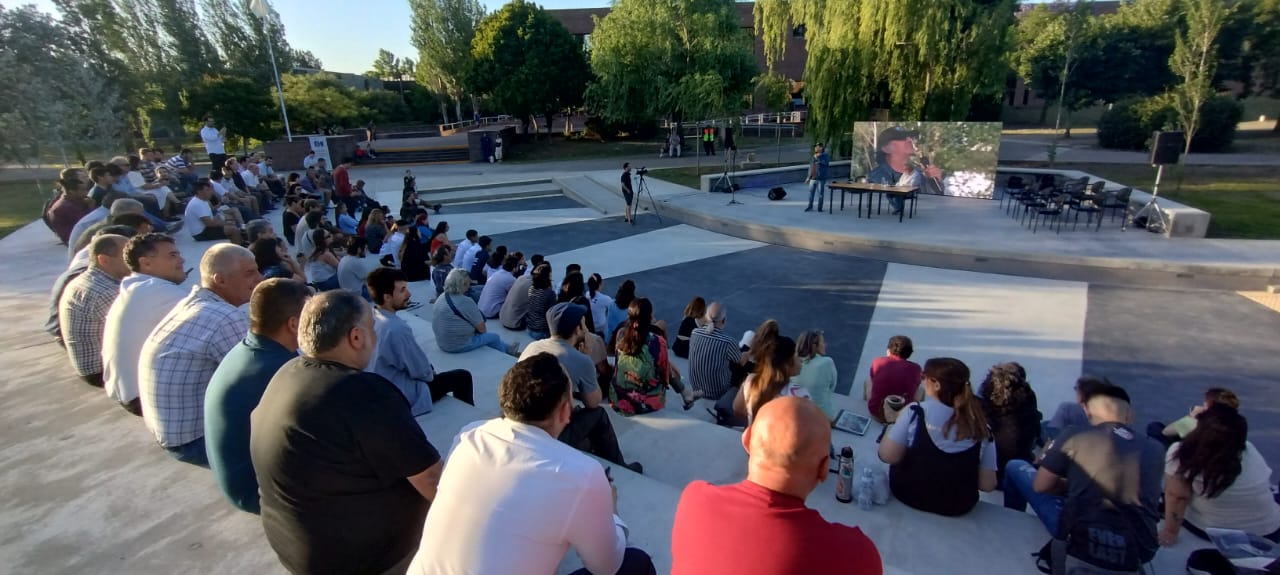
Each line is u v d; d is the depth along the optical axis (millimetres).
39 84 17516
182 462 3322
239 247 3191
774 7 25312
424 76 47844
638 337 5102
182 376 2941
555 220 18359
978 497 3791
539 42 37969
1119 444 3070
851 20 20625
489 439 1908
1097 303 9734
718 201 19328
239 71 37625
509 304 8211
